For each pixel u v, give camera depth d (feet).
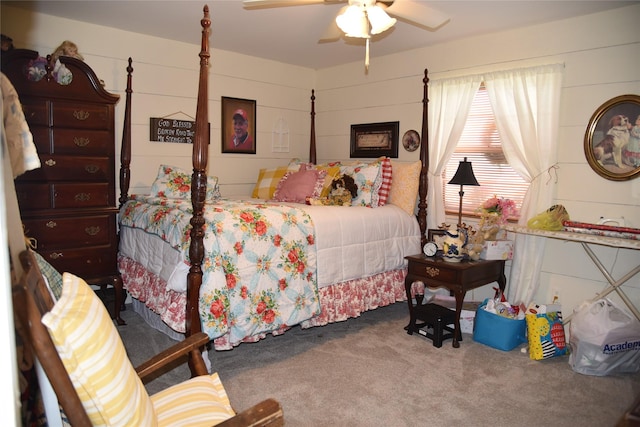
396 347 9.69
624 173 9.29
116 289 10.66
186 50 12.82
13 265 3.17
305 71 15.76
